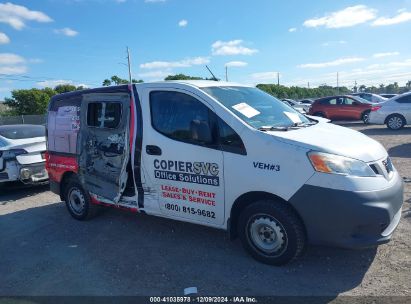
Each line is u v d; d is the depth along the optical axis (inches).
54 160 244.2
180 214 179.6
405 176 284.5
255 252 161.9
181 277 157.2
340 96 765.9
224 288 146.3
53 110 243.0
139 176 191.3
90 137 215.2
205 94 169.6
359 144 154.6
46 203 295.4
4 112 1907.0
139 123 188.5
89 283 158.6
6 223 250.7
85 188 225.5
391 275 145.9
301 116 198.1
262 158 150.9
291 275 151.5
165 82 184.1
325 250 170.4
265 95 203.8
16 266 181.5
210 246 185.5
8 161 311.6
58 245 203.8
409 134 523.5
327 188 139.3
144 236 205.8
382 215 138.3
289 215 148.6
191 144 169.3
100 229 222.2
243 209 164.9
